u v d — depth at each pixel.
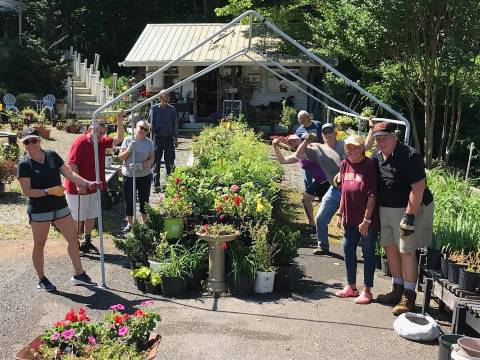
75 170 6.95
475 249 5.41
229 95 21.45
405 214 5.04
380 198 5.43
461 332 4.62
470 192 8.09
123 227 8.46
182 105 21.09
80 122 19.69
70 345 3.25
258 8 20.66
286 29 20.45
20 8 26.28
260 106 21.38
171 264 5.73
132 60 20.41
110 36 36.09
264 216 6.38
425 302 5.31
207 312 5.36
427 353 4.61
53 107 20.59
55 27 27.98
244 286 5.83
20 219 8.75
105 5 35.19
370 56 18.27
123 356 3.18
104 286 5.95
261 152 10.91
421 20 16.48
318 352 4.58
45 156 5.66
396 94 19.53
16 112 18.39
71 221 5.86
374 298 5.82
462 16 16.09
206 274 6.12
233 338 4.79
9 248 7.30
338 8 17.95
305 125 9.34
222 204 6.43
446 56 17.09
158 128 10.60
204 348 4.59
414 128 18.80
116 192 10.01
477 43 17.14
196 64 20.12
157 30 23.91
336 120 14.91
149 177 7.96
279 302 5.67
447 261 5.11
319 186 8.16
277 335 4.88
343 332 4.97
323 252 7.41
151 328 3.53
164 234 6.00
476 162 19.83
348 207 5.62
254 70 21.31
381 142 5.16
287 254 6.04
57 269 6.51
